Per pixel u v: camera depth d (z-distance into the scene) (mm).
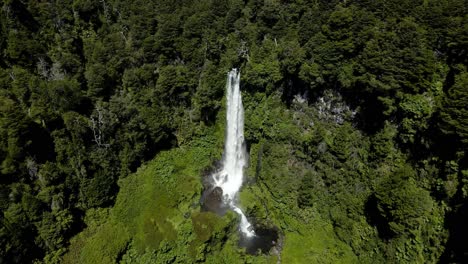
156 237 59188
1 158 52094
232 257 59688
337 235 58719
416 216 48375
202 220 60594
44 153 57250
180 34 71375
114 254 56250
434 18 49312
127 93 68750
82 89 65625
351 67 56219
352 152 58875
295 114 66375
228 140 74625
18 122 52281
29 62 61938
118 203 64062
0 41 60094
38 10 66188
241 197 67938
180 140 73375
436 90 49312
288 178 65062
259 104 69938
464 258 43125
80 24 70250
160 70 70688
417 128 51031
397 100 52594
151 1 72438
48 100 59188
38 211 53656
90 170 62125
